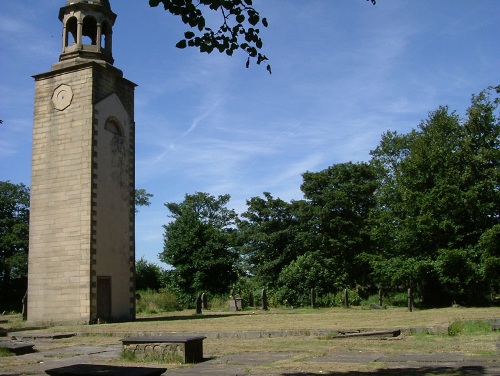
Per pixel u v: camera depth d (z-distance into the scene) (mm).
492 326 15852
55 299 25688
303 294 39656
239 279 52531
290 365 10211
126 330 19844
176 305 40719
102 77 27719
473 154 34469
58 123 27281
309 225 50906
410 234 34438
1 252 51469
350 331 15719
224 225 68875
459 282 32875
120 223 27688
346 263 50562
